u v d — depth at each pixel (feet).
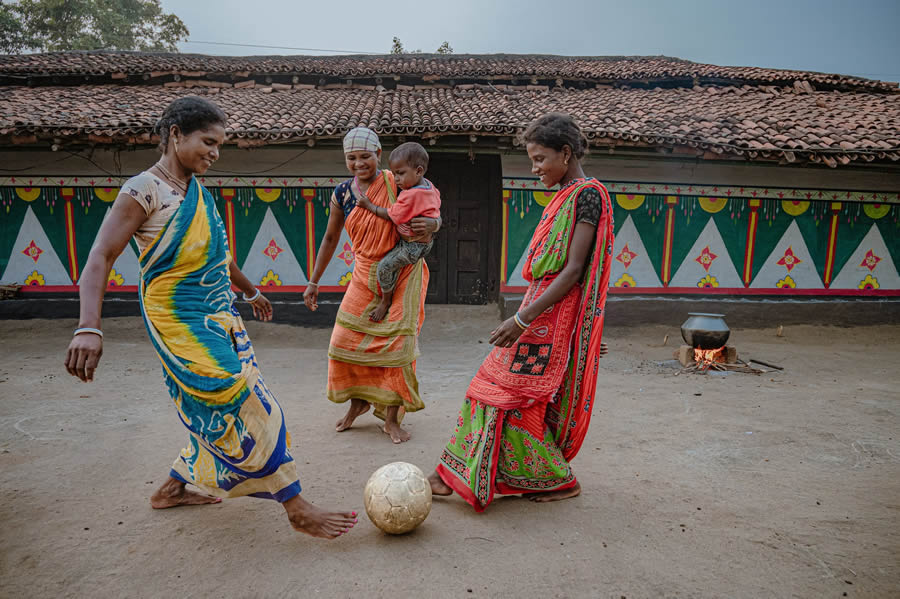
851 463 11.28
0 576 7.11
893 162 27.58
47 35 95.45
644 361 22.34
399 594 6.79
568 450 9.31
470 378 19.20
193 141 7.27
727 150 26.78
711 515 8.95
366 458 11.34
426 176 33.04
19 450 11.58
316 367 21.09
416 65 41.39
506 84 39.09
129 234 6.92
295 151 29.50
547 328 8.65
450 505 9.21
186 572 7.23
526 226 29.91
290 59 42.98
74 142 26.58
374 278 12.26
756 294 30.60
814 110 33.68
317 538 8.09
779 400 16.20
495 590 6.91
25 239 29.19
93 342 6.27
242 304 29.55
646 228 30.14
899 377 19.74
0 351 23.30
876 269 30.76
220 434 7.32
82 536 8.10
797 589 7.00
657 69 41.04
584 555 7.72
